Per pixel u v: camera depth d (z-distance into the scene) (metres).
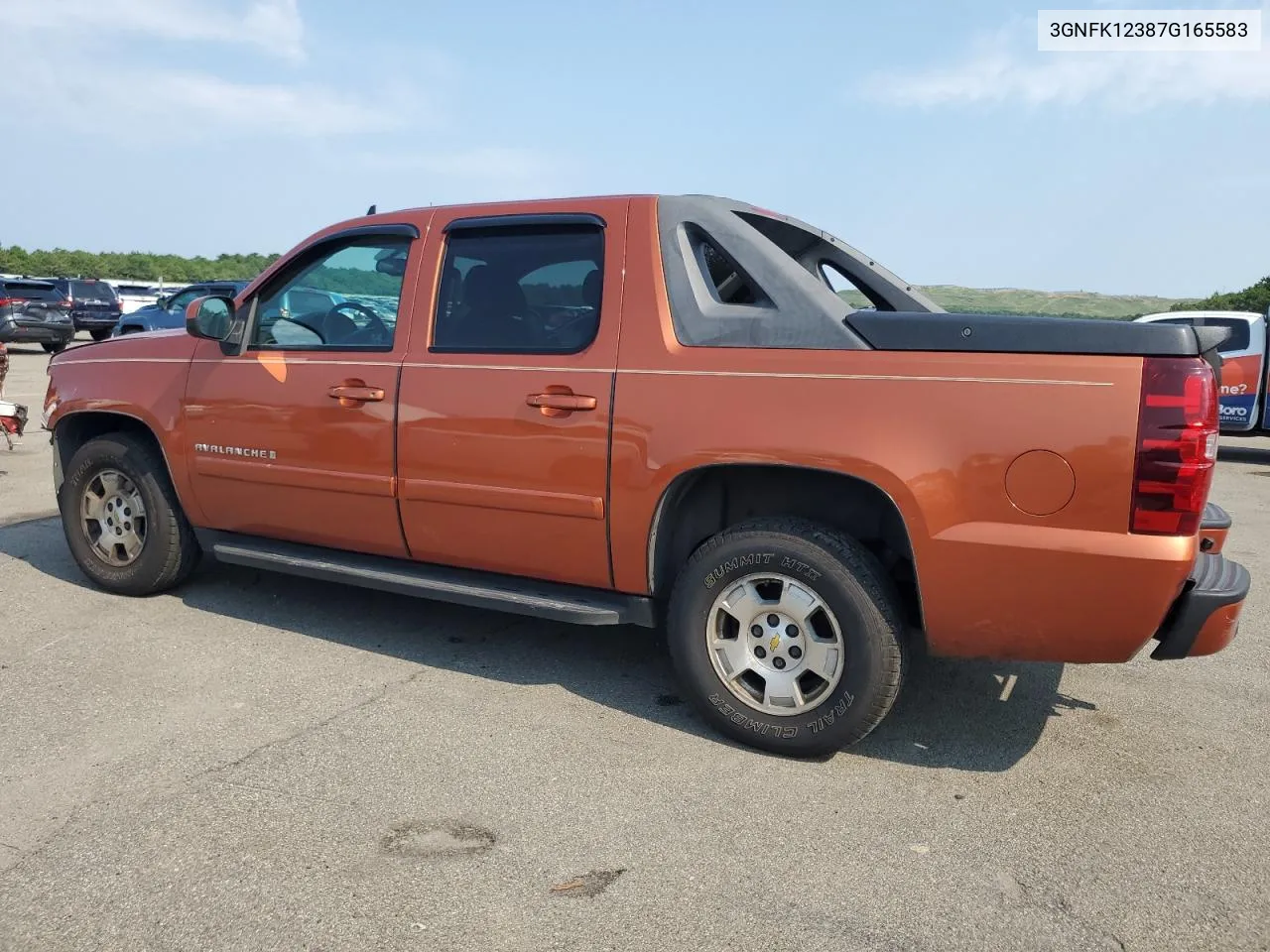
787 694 3.40
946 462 3.07
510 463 3.77
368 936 2.39
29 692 3.82
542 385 3.70
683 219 3.67
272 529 4.53
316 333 4.39
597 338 3.65
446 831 2.88
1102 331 2.93
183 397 4.64
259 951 2.33
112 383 4.89
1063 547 2.96
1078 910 2.56
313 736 3.49
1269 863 2.81
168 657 4.23
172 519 4.87
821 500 3.59
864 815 3.03
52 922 2.42
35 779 3.13
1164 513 2.86
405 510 4.06
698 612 3.50
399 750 3.40
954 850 2.84
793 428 3.25
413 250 4.16
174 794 3.05
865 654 3.24
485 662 4.27
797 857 2.78
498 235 3.98
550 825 2.92
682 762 3.37
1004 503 3.01
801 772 3.32
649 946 2.38
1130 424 2.87
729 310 3.48
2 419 9.40
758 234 3.56
